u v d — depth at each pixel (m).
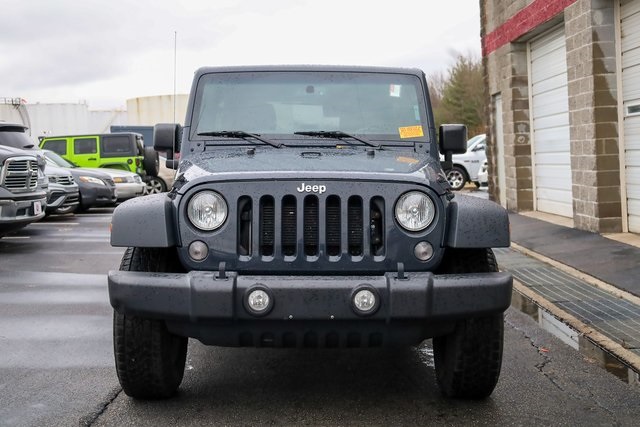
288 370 5.02
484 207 3.99
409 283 3.73
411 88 5.23
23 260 10.05
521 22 12.81
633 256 8.38
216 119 5.10
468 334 4.06
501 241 3.92
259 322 3.79
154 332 4.05
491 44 15.03
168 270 4.18
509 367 5.00
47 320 6.44
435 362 4.55
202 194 3.94
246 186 3.93
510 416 4.06
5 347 5.56
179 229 3.96
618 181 9.91
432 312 3.75
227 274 3.77
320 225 3.89
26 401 4.33
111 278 3.88
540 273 8.23
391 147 4.97
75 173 17.77
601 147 9.87
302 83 5.22
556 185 12.63
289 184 3.92
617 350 5.30
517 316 6.48
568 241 9.85
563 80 12.02
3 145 11.84
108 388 4.58
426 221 3.95
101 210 18.97
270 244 3.94
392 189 3.95
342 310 3.70
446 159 5.44
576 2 10.21
